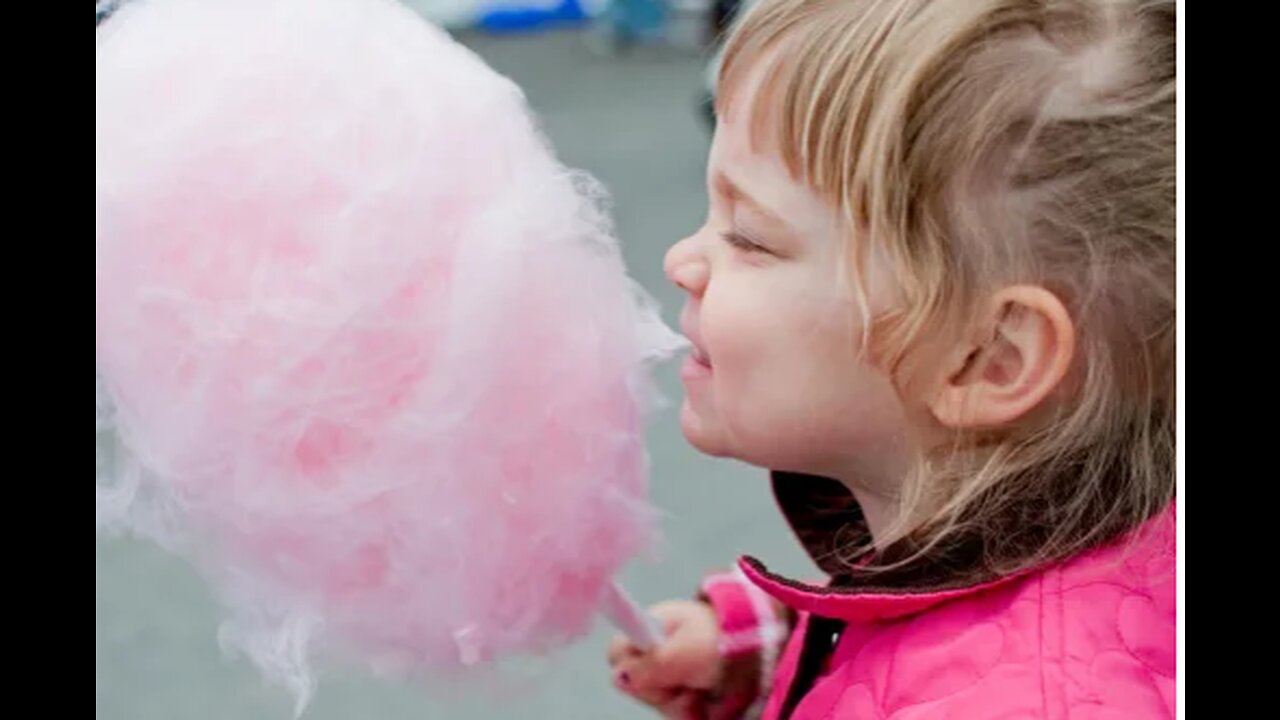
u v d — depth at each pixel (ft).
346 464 4.16
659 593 10.52
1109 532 4.22
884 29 4.11
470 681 4.65
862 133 4.09
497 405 4.16
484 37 35.42
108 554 12.19
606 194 4.53
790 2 4.26
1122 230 4.09
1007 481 4.20
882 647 4.38
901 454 4.36
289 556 4.27
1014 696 3.97
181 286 4.10
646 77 29.71
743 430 4.44
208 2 4.36
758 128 4.28
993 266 4.08
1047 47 4.10
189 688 10.23
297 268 4.08
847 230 4.14
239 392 4.10
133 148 4.13
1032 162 4.04
